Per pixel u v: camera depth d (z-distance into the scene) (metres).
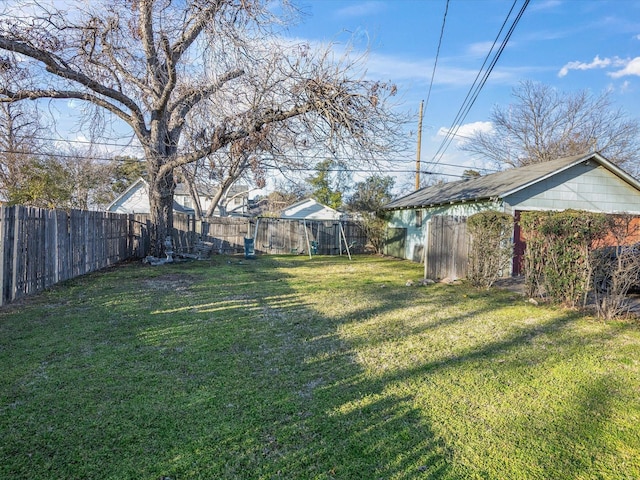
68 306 5.70
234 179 15.45
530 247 7.00
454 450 2.32
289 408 2.79
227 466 2.13
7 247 5.74
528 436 2.50
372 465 2.17
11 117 11.36
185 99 10.73
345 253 18.34
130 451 2.24
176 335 4.42
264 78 9.16
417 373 3.48
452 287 8.23
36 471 2.04
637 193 10.99
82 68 9.10
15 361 3.53
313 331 4.71
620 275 5.53
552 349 4.22
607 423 2.68
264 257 15.21
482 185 12.48
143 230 13.69
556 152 23.17
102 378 3.21
